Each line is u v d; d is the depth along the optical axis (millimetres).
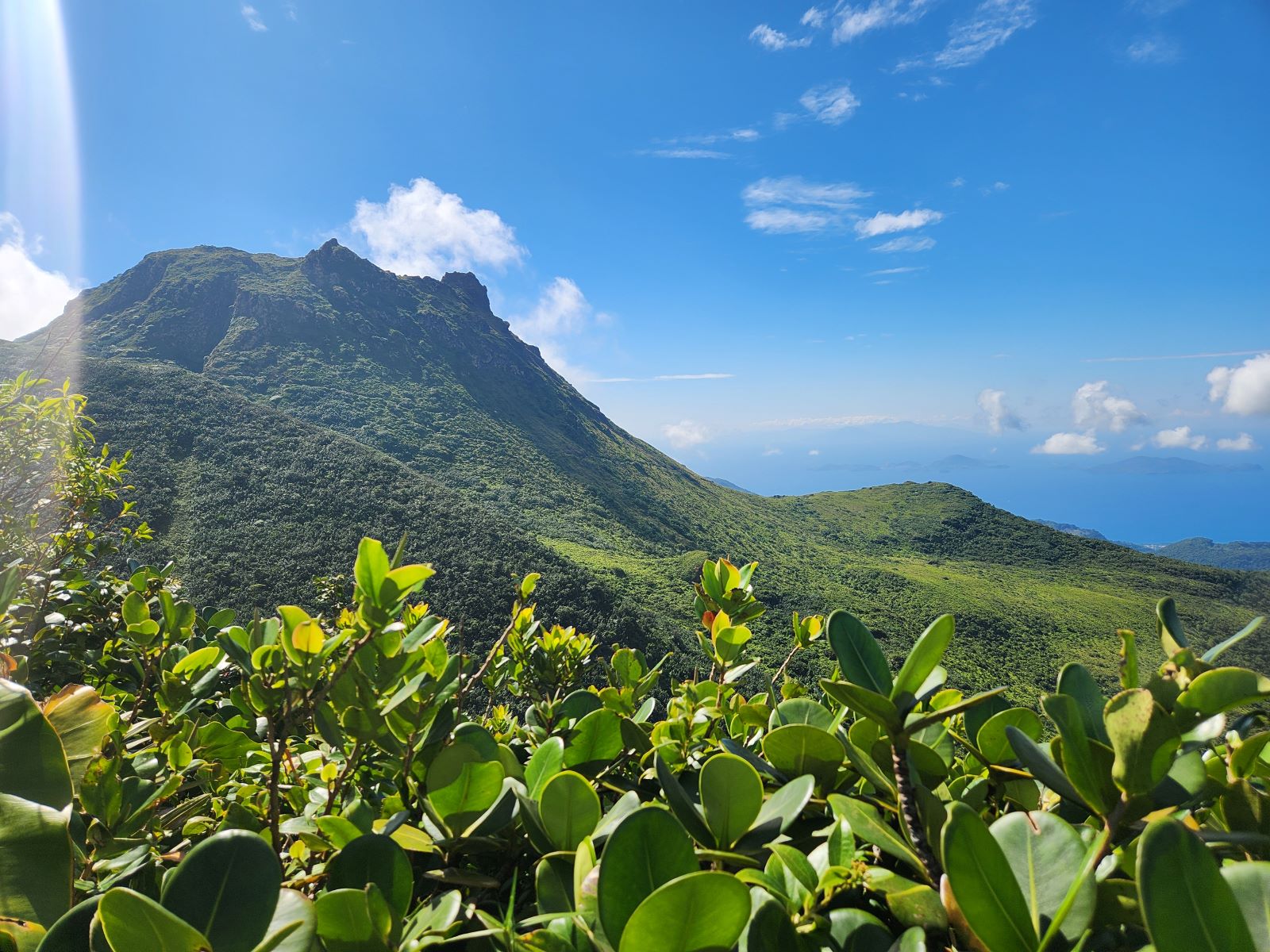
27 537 4312
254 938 690
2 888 773
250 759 1840
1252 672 811
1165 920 571
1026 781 1220
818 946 813
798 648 2184
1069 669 1037
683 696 1891
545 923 843
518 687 2324
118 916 604
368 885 808
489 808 1116
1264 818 965
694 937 610
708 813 981
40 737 914
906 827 896
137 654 2162
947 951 781
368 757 1530
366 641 1088
